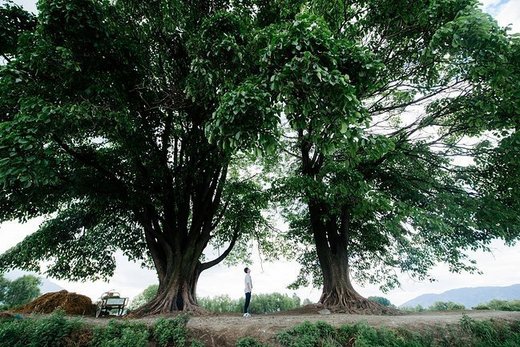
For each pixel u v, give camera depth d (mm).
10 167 6504
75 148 10750
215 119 5691
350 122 5270
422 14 7535
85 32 8953
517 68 6363
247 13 10266
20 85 7609
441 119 12719
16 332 6391
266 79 5625
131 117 9750
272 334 6910
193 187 14344
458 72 9484
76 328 6977
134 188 11797
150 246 13352
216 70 7777
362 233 17141
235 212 15867
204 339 7098
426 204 13258
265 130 5559
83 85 8984
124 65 10250
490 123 9219
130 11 10375
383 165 14477
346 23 9422
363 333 6832
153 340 6992
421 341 7082
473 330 7906
